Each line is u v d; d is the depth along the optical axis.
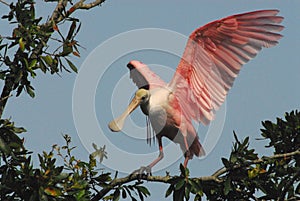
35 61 11.59
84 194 11.46
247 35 13.20
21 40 11.35
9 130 11.32
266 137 12.65
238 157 11.76
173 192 11.74
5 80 11.70
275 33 12.98
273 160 11.87
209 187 11.98
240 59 13.31
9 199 11.18
